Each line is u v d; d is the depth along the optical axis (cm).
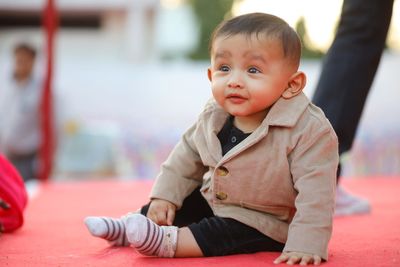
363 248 212
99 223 212
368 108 645
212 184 203
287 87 199
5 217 252
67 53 979
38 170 571
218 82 196
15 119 564
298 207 190
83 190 453
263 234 201
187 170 218
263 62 193
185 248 196
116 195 421
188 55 1413
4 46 1002
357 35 279
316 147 193
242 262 187
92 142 663
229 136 205
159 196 215
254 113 202
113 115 688
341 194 301
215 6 1377
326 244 189
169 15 1430
